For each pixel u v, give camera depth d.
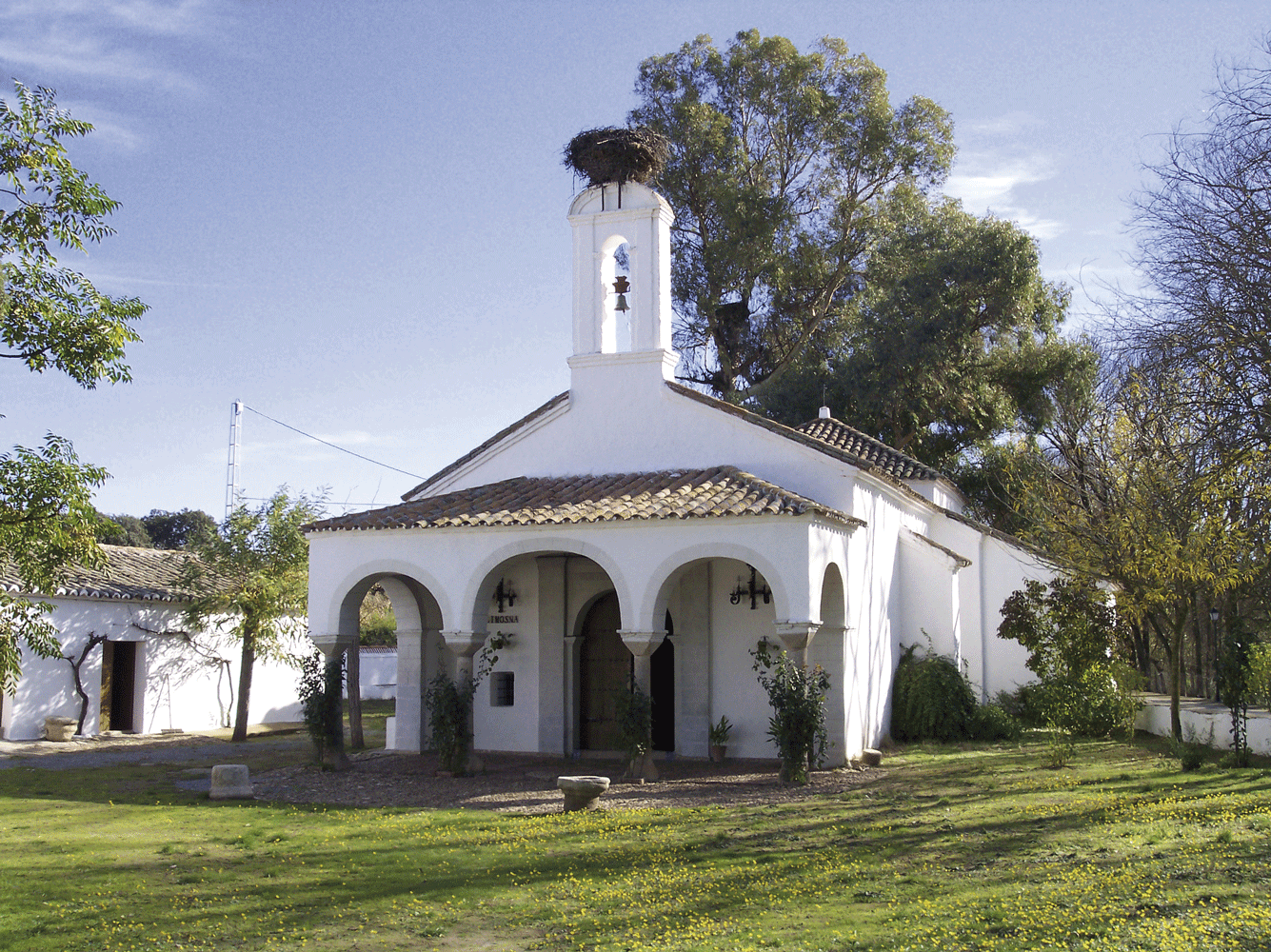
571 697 21.23
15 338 12.24
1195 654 30.20
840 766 18.53
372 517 19.38
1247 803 13.19
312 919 9.39
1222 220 14.44
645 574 17.84
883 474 21.00
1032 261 35.69
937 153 41.59
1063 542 20.42
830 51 42.06
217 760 21.59
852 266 42.16
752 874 10.59
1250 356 13.84
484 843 12.61
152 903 9.94
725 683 20.38
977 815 13.38
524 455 21.89
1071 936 7.90
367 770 18.97
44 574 12.99
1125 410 19.78
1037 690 21.67
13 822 14.37
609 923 9.02
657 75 41.84
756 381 42.69
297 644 31.83
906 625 23.58
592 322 21.72
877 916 8.85
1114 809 13.26
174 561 31.92
